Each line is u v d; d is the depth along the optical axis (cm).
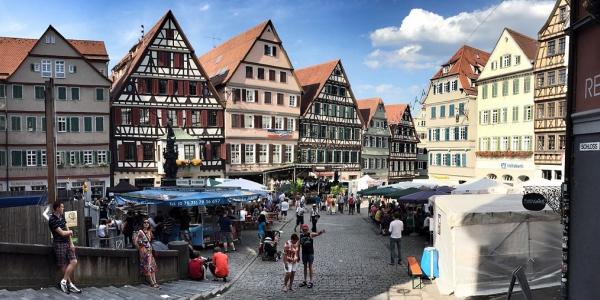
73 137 3656
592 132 654
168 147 2394
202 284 1223
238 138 4441
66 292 829
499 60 4234
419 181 2812
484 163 4406
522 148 4016
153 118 3956
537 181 2075
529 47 4134
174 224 1766
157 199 1711
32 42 3828
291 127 4941
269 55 4703
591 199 655
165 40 4006
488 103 4362
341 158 5562
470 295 1060
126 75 4088
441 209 1172
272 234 1705
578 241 683
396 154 6488
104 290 940
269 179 4634
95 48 4138
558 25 3603
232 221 1961
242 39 4884
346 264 1529
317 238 2150
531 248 1081
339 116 5519
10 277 781
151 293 998
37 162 3569
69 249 848
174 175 2398
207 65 5222
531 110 3941
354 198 3909
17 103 3497
